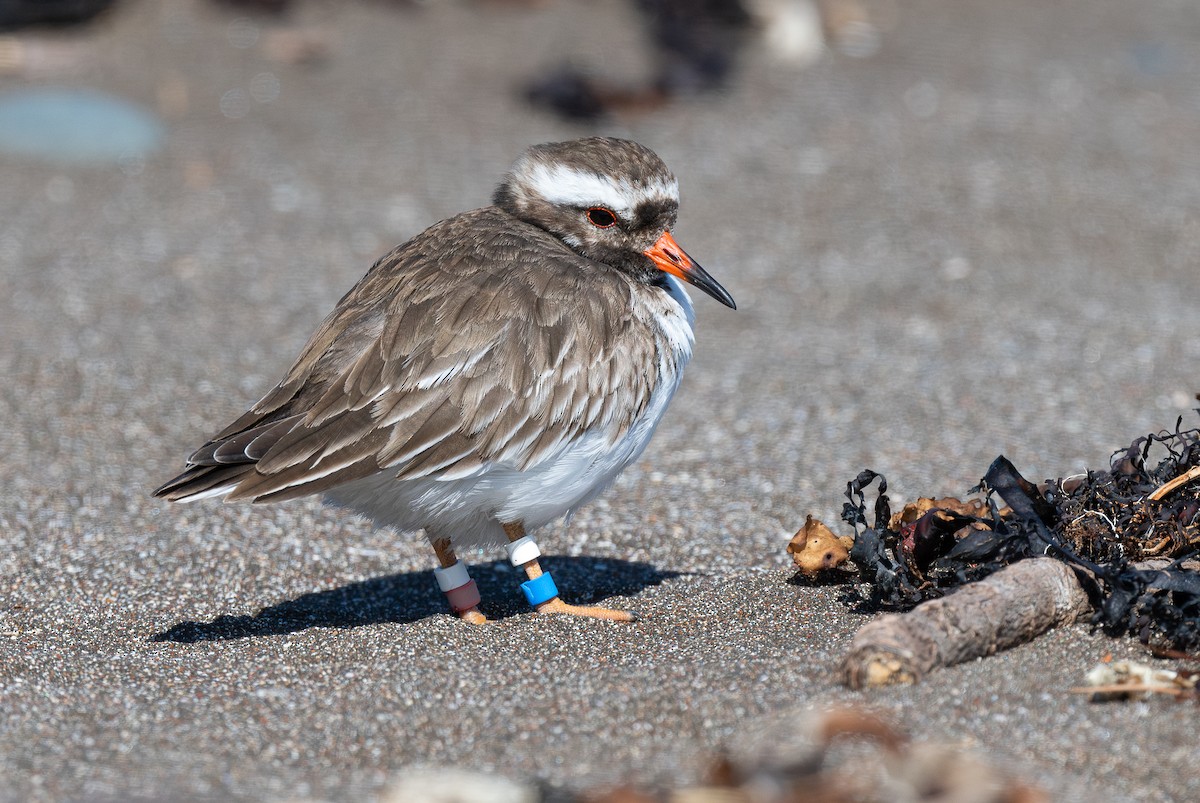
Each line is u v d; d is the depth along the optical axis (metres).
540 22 24.56
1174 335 15.40
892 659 7.63
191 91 21.75
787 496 11.79
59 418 13.27
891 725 7.19
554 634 9.07
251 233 17.83
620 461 9.60
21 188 18.84
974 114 21.98
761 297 16.45
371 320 9.17
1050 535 8.86
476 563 10.95
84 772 6.84
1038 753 6.96
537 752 7.10
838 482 12.06
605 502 11.75
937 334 15.50
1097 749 7.00
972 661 7.95
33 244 17.31
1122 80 23.58
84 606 9.71
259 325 15.50
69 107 20.55
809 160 20.27
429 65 22.97
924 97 22.59
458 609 9.57
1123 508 9.21
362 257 17.22
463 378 8.93
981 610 7.98
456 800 6.41
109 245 17.38
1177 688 7.46
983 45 24.94
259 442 8.72
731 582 10.03
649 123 21.36
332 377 8.96
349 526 11.26
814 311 16.12
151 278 16.59
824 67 23.61
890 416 13.48
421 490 9.02
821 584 9.84
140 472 12.23
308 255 17.27
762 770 6.52
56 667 8.42
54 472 12.15
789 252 17.58
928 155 20.48
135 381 14.09
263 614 9.72
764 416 13.50
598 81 21.91
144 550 10.70
